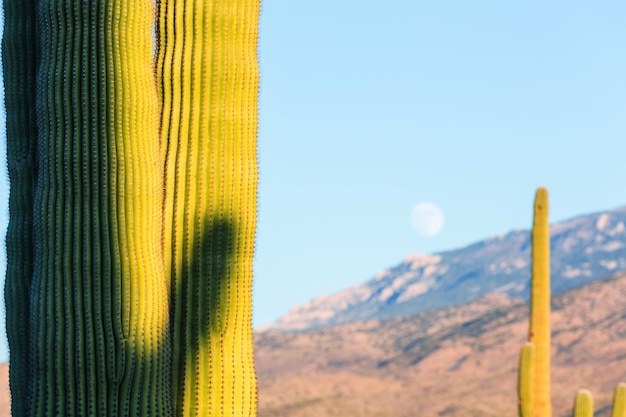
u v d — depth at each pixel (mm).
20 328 8859
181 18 9469
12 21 9367
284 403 152750
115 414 8203
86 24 8539
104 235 8328
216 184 9320
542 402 7098
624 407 7047
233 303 9266
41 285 8328
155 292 8445
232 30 9516
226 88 9445
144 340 8328
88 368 8203
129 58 8555
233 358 9219
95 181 8367
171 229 9242
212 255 9250
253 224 9469
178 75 9422
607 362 183250
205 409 9086
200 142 9359
